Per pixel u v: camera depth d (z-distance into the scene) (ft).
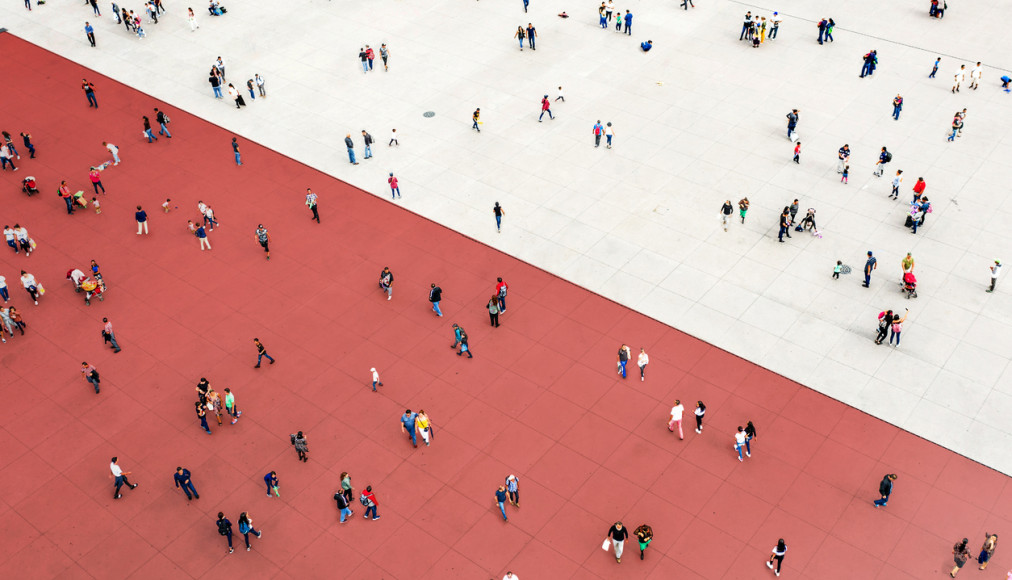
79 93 158.30
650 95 148.87
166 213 128.77
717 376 99.50
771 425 93.56
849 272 111.65
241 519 82.23
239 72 161.68
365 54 157.79
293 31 174.60
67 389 102.12
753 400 96.48
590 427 94.48
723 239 118.42
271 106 151.94
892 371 98.78
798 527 83.76
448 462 91.61
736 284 111.45
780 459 90.12
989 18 166.61
